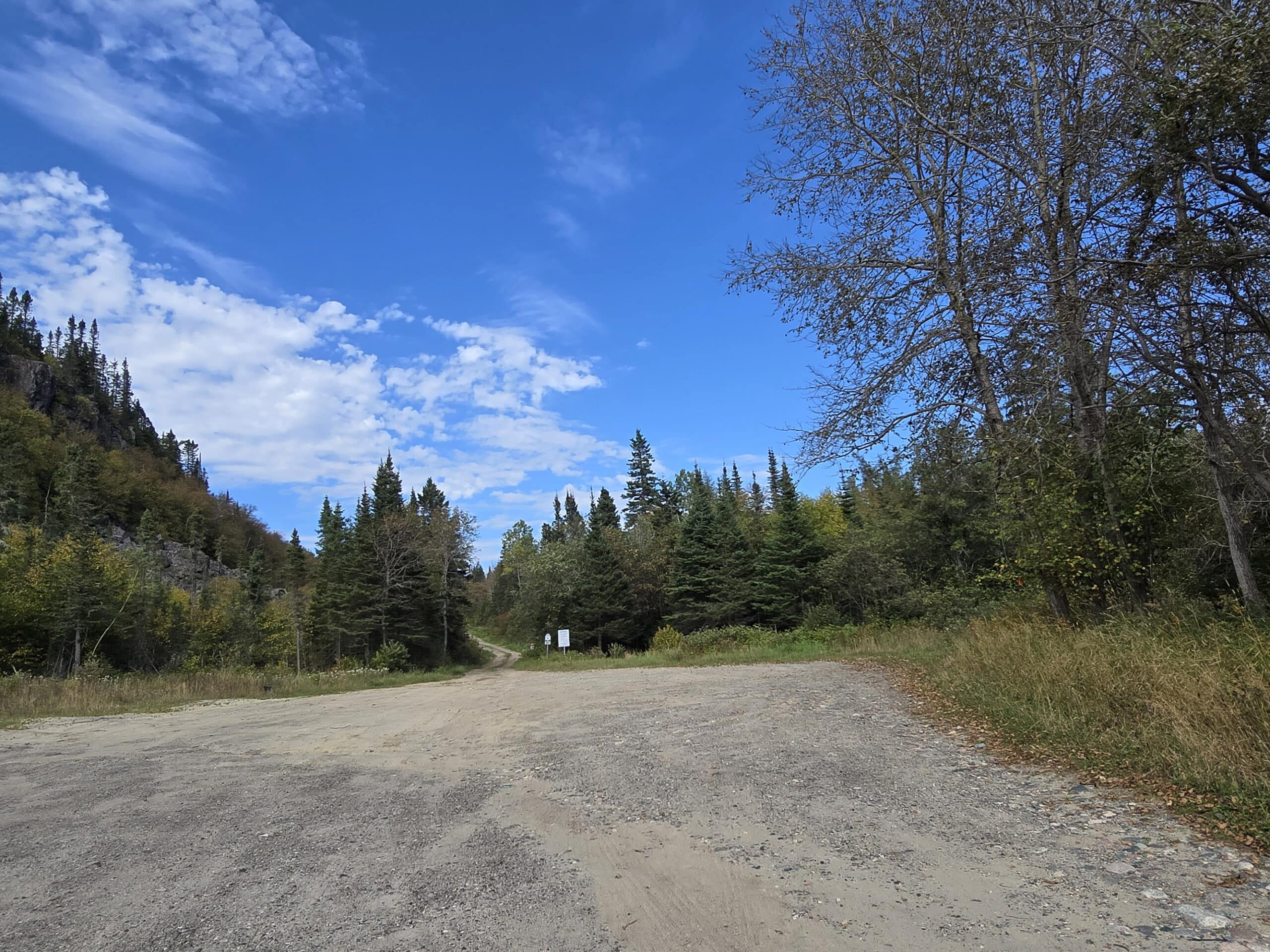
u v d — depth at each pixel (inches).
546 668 1250.0
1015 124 395.5
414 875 172.1
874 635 1009.5
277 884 169.0
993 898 142.8
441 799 247.8
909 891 148.6
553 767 293.9
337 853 191.2
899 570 1245.7
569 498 3757.4
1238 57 240.4
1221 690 234.7
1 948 138.9
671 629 1338.6
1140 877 149.9
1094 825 184.2
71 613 1590.8
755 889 154.0
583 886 160.4
